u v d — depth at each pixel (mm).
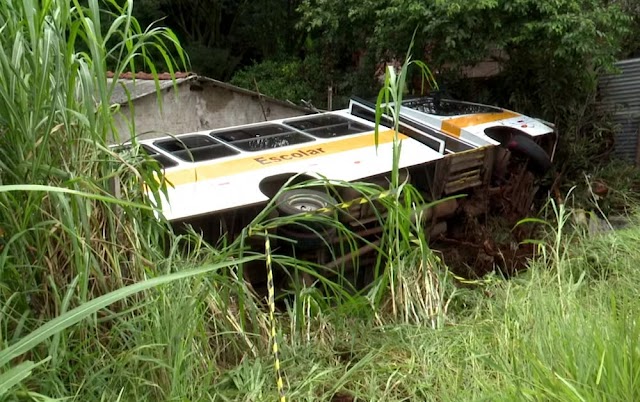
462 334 3154
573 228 5082
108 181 2621
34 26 2186
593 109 8664
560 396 2172
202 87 8586
